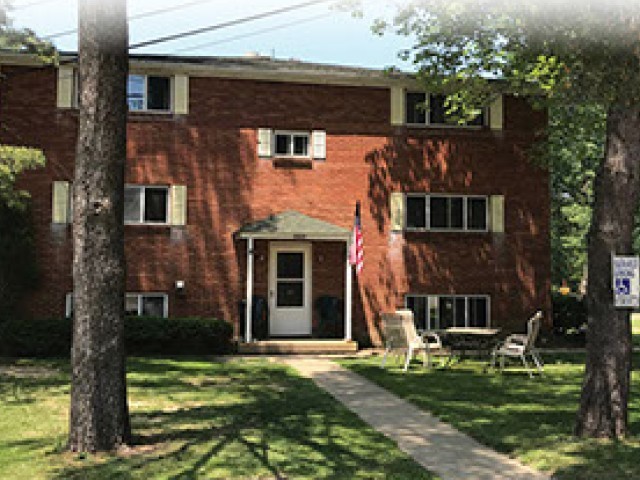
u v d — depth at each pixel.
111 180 7.12
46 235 16.41
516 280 18.44
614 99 7.11
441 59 11.75
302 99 17.80
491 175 18.50
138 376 12.19
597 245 7.88
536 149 18.03
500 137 18.61
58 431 7.70
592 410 7.68
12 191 15.01
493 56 10.09
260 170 17.53
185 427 7.97
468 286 18.22
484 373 13.12
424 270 18.06
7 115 16.36
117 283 7.09
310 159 17.78
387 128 18.12
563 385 11.65
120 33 7.27
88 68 7.15
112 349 6.97
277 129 17.66
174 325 15.70
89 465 6.30
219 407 9.28
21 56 16.30
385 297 17.88
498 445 7.33
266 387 11.16
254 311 17.03
